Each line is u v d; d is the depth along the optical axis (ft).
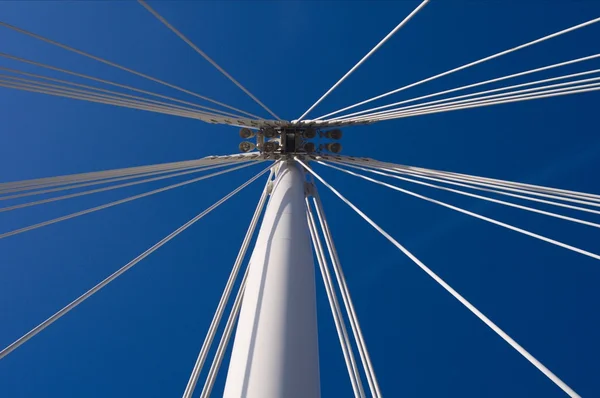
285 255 26.23
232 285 27.94
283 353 21.12
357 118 38.04
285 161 36.19
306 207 33.01
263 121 37.27
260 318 22.67
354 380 21.89
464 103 32.94
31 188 22.80
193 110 34.12
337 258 28.12
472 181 31.32
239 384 20.33
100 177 25.94
